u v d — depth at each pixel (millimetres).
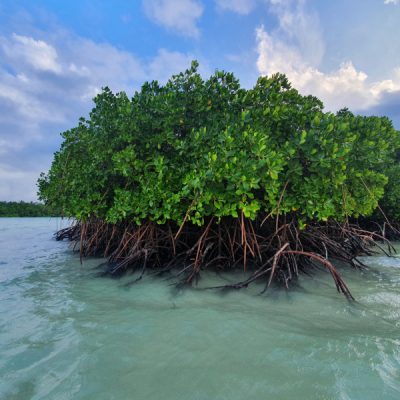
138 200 6496
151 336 3418
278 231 6105
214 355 2973
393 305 4484
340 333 3455
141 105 6926
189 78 7125
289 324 3756
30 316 4121
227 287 5410
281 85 7211
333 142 5656
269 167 5035
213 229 6961
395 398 2281
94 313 4223
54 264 8352
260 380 2545
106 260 8609
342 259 6953
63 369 2740
